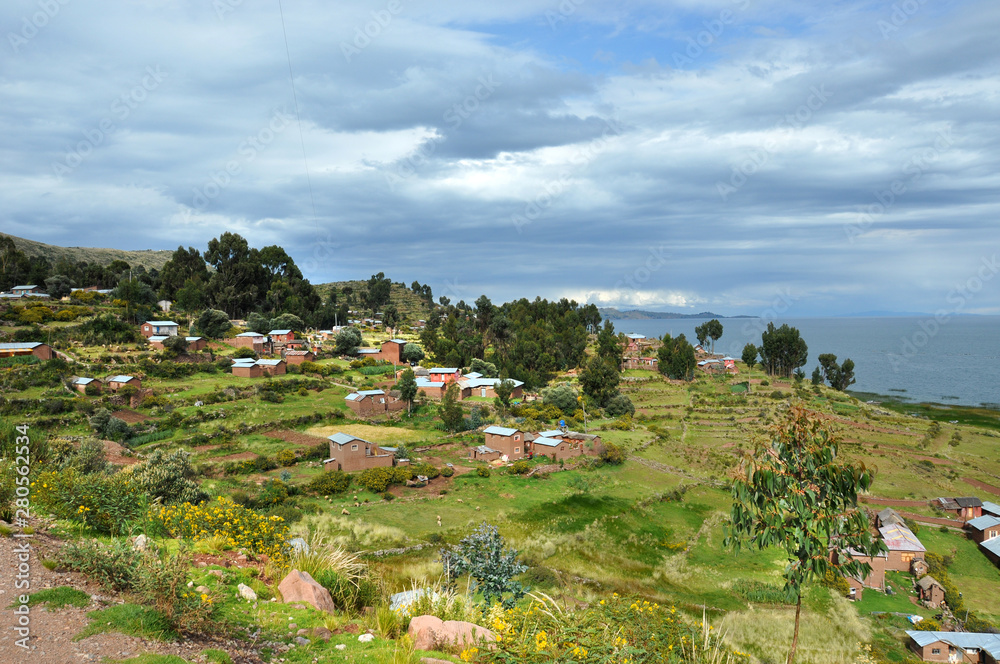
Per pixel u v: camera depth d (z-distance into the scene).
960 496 63.28
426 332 136.12
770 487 10.78
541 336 140.62
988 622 38.09
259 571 11.32
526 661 8.09
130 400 67.94
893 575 45.53
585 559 41.31
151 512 13.30
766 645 30.97
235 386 79.75
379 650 8.27
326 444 60.84
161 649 7.05
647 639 9.60
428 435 72.00
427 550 38.41
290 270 159.50
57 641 6.75
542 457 65.81
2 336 80.00
